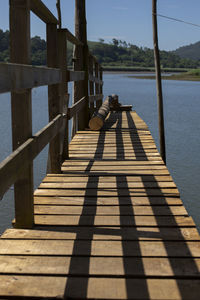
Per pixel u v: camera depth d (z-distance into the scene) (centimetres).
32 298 212
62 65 517
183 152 1105
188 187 801
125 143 718
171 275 235
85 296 214
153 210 353
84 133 844
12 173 243
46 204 369
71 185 433
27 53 282
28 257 259
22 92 284
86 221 325
